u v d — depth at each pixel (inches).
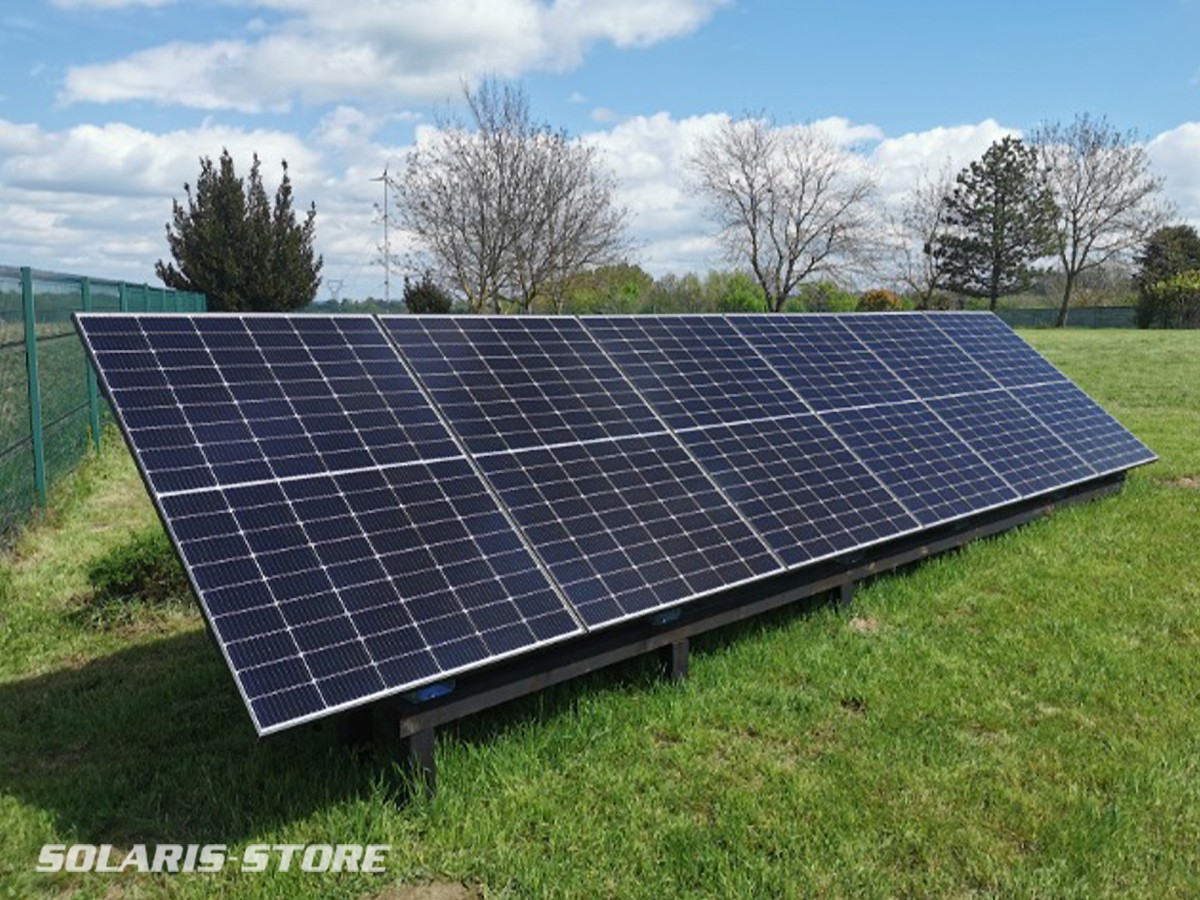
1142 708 203.2
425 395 215.9
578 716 195.0
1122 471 394.6
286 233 1321.4
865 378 350.6
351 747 175.5
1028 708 203.9
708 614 215.8
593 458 226.7
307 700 143.1
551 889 141.6
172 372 181.9
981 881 145.1
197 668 222.2
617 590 192.5
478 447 209.3
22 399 346.9
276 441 181.3
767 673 220.4
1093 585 282.8
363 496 180.9
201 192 1275.8
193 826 157.5
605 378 262.4
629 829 156.4
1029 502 345.1
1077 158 1950.1
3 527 312.7
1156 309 1608.0
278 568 158.7
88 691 212.1
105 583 264.4
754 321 351.9
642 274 1817.2
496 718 193.5
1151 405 697.6
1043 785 171.3
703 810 165.2
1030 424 386.0
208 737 190.1
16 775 174.7
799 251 1745.8
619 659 195.6
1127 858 150.9
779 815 161.3
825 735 192.1
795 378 321.7
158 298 701.3
